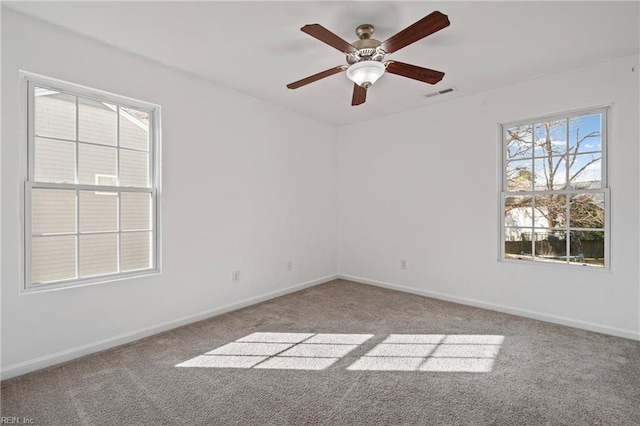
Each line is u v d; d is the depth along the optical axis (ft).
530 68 9.59
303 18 7.06
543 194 10.43
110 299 8.35
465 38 7.88
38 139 7.38
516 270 10.81
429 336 9.01
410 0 6.43
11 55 6.80
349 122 15.37
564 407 5.78
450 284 12.40
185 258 9.97
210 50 8.51
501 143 11.30
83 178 8.09
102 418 5.53
